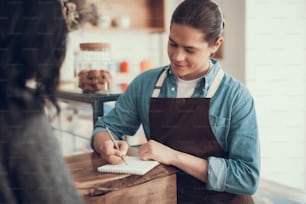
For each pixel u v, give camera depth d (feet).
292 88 7.30
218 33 3.29
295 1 7.09
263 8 7.10
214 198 3.37
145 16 7.63
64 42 1.72
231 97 3.40
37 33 1.56
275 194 5.00
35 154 1.53
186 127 3.47
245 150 3.26
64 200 1.59
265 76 7.27
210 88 3.49
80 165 2.97
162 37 8.19
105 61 4.21
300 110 7.32
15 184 1.51
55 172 1.58
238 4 7.23
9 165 1.49
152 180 2.74
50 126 1.64
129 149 3.56
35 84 1.63
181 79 3.62
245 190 3.22
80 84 4.06
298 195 5.01
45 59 1.61
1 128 1.49
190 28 3.13
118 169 2.80
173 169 3.01
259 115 7.25
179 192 3.45
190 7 3.17
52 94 1.67
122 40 7.67
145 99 3.78
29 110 1.55
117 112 3.96
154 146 3.20
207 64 3.53
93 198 2.42
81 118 4.09
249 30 7.11
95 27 6.65
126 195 2.58
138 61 7.97
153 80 3.82
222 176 3.15
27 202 1.52
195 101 3.43
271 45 7.20
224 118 3.40
